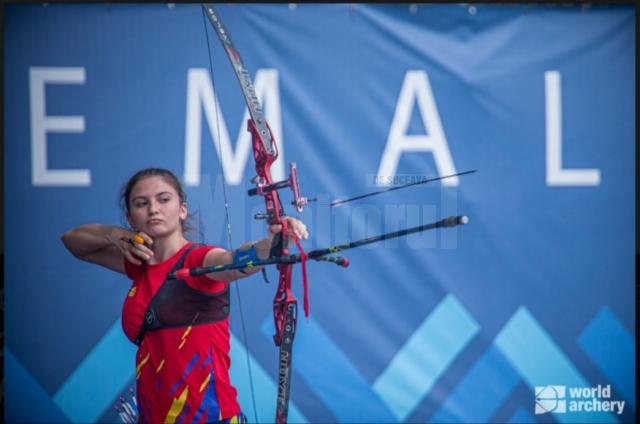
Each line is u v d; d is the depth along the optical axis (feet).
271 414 45.65
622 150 46.80
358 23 46.37
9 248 45.19
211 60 45.96
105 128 45.62
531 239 46.65
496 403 46.37
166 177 32.63
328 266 45.98
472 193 46.50
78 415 45.42
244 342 45.75
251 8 46.01
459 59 46.57
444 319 46.37
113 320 45.80
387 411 46.06
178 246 32.32
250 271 30.04
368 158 46.26
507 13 46.70
